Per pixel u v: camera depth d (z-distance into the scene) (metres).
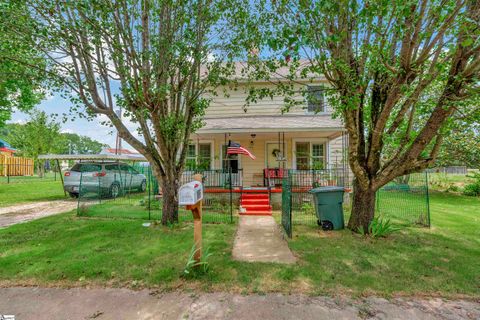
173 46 5.23
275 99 12.36
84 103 5.75
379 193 9.77
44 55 6.00
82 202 9.03
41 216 7.97
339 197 6.22
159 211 8.50
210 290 3.25
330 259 4.23
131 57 5.16
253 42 6.00
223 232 5.97
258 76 6.24
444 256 4.39
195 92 6.64
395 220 7.21
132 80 5.16
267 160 12.38
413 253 4.52
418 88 4.65
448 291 3.23
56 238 5.45
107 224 6.71
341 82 4.89
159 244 5.02
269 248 4.85
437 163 12.39
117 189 12.15
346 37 4.61
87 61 5.68
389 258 4.28
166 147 6.34
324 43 4.42
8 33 4.84
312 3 4.11
